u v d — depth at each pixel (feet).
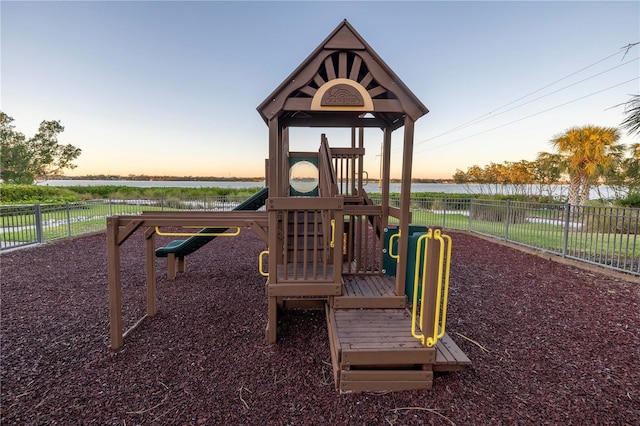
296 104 9.59
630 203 29.32
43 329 10.57
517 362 8.44
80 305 12.83
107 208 37.91
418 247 7.70
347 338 7.68
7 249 23.32
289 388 7.31
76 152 88.53
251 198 17.54
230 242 29.37
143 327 10.89
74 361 8.54
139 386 7.38
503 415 6.26
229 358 8.78
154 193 78.95
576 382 7.48
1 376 7.75
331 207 9.25
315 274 9.68
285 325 11.09
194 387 7.35
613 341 9.67
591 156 36.55
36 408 6.51
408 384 7.09
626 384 7.39
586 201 37.29
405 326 8.45
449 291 14.69
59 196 59.00
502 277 17.06
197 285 15.99
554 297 13.84
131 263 20.08
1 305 12.76
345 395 6.99
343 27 9.37
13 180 77.71
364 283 11.07
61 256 21.88
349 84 9.42
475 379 7.58
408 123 9.59
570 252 21.58
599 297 13.79
